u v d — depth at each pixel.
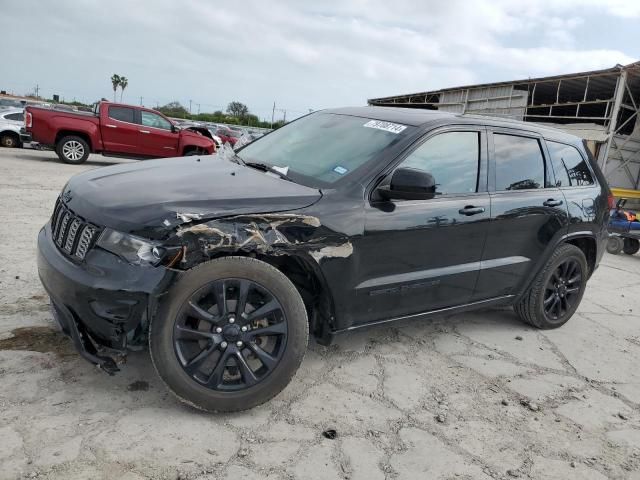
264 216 2.87
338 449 2.71
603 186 5.02
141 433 2.63
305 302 3.35
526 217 4.16
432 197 3.27
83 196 3.00
